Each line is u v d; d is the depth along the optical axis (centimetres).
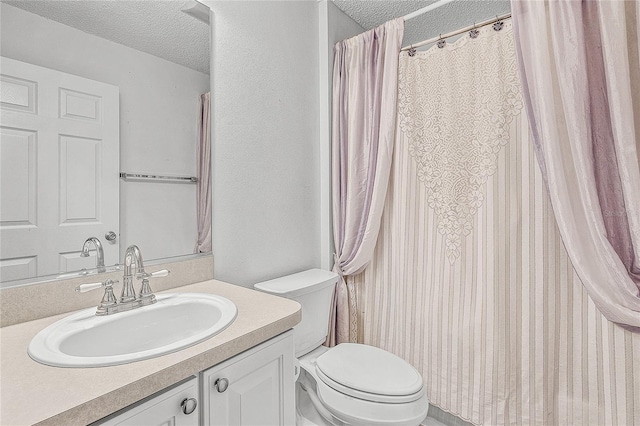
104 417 57
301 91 179
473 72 146
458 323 149
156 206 116
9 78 84
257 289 146
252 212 150
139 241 112
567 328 126
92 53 100
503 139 138
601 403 118
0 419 48
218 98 135
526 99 125
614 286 110
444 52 154
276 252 163
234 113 141
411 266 165
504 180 138
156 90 116
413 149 164
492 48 141
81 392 55
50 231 92
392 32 165
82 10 98
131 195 109
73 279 95
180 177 123
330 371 132
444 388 153
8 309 84
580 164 112
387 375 131
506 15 137
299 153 177
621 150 106
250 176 149
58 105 93
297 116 176
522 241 134
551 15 117
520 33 126
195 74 127
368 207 173
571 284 125
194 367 68
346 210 182
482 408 141
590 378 121
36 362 65
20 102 86
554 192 117
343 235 185
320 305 161
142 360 66
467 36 148
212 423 74
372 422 116
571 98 113
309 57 185
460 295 149
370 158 172
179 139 122
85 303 97
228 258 139
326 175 192
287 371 95
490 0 180
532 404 131
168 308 99
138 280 100
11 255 85
